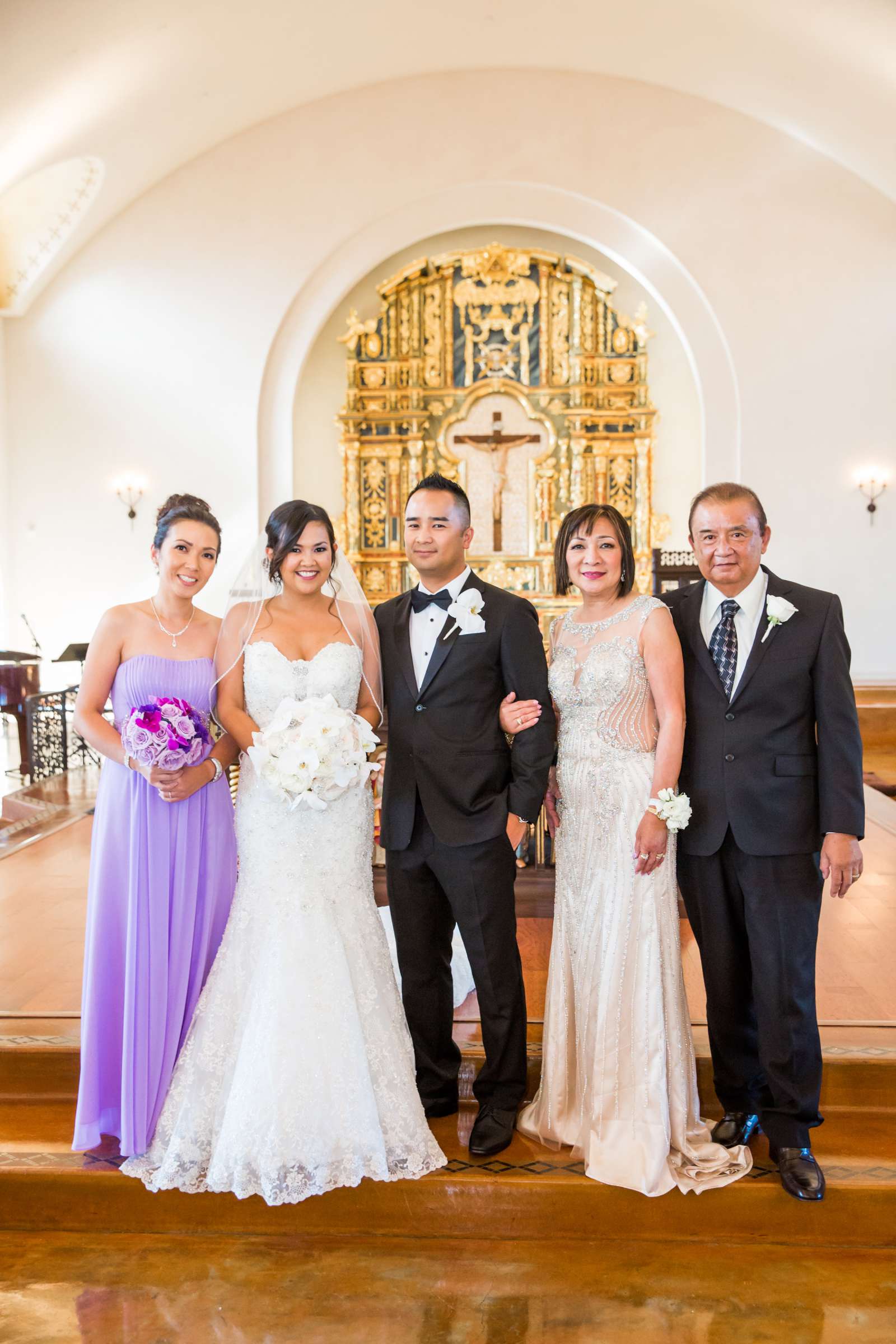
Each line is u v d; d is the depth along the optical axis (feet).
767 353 34.24
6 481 35.50
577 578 8.46
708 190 33.88
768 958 7.84
